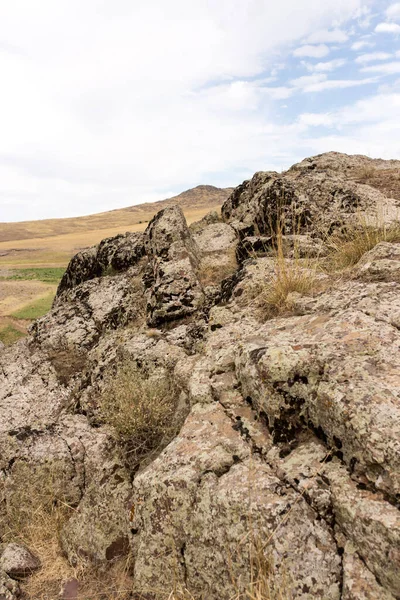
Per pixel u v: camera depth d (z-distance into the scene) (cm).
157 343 615
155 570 338
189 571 321
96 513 437
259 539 279
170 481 338
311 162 1298
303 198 851
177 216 830
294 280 550
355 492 271
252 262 677
